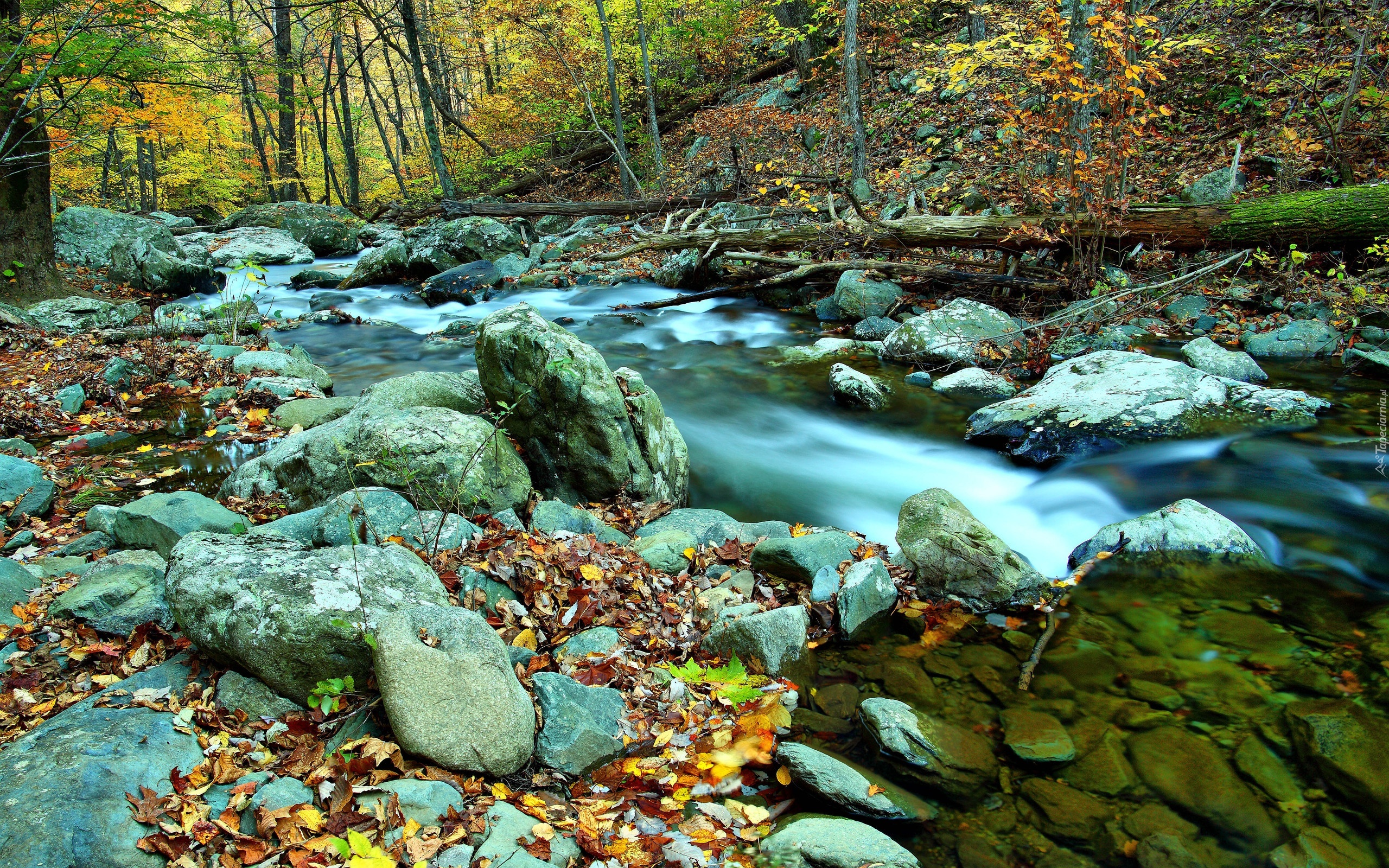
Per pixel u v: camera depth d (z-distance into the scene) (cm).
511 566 351
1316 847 238
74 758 226
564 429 466
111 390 652
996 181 1094
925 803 264
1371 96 868
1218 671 325
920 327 787
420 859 211
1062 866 238
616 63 2031
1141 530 426
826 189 1252
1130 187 954
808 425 660
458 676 254
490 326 483
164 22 993
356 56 2467
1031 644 355
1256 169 925
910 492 542
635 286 1158
